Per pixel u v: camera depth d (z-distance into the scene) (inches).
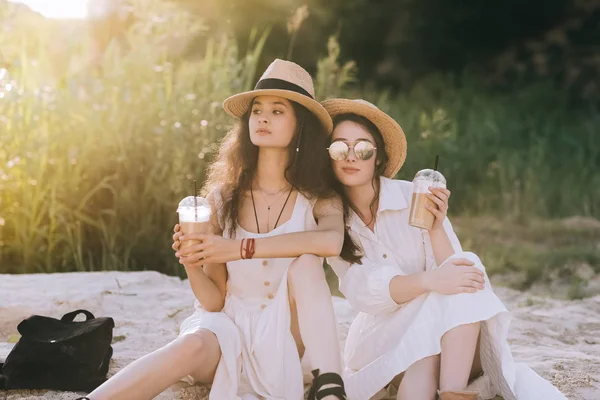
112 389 114.7
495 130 440.5
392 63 598.2
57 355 133.3
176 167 247.9
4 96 244.5
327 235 129.8
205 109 263.7
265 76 136.9
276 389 127.2
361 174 135.6
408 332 126.0
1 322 176.1
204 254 126.4
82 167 246.4
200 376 127.5
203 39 408.5
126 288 199.9
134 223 243.4
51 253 237.3
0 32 274.5
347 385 131.6
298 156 136.3
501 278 264.4
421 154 343.6
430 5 608.1
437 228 133.1
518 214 343.9
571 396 136.3
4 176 235.9
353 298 135.3
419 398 123.6
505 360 124.6
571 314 204.4
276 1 476.7
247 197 139.0
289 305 129.0
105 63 271.7
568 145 447.5
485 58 623.5
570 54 612.1
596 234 324.8
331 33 555.8
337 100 138.4
